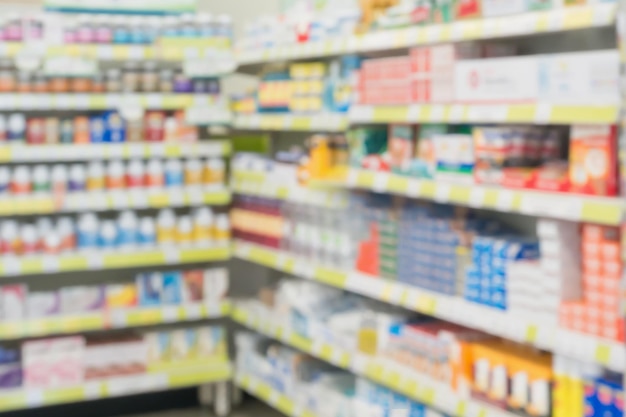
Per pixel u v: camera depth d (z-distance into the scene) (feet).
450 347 13.41
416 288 14.12
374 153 15.56
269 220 18.98
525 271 12.00
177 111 19.90
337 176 15.89
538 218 14.06
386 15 14.82
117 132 19.38
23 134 18.81
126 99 19.30
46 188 18.90
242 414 20.71
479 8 12.65
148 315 19.60
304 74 17.03
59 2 19.17
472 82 12.59
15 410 20.40
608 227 10.87
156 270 21.70
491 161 12.44
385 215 14.98
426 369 14.01
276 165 18.62
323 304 17.12
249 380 19.66
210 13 21.93
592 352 10.80
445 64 13.08
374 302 16.72
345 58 16.01
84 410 20.77
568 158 13.38
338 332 16.25
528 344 12.92
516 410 12.16
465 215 14.76
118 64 20.72
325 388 16.76
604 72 10.71
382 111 14.35
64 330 19.02
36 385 18.83
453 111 12.85
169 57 19.49
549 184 11.62
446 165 13.29
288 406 17.98
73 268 18.92
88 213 19.36
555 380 11.50
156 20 19.49
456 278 13.44
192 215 20.58
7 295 18.79
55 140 18.99
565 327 11.37
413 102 13.73
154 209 21.50
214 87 20.02
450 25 12.94
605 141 10.89
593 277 11.05
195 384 20.58
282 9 19.66
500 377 12.42
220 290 20.25
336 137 16.78
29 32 18.76
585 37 13.34
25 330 18.81
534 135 12.64
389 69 14.21
